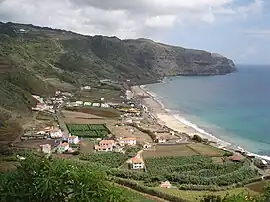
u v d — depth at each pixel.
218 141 128.38
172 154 105.00
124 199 24.56
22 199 22.47
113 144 110.44
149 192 72.44
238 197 30.89
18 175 23.72
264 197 40.97
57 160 24.75
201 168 93.62
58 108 170.25
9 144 105.38
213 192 76.94
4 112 128.38
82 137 122.06
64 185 22.56
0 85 159.38
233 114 187.50
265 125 159.88
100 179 23.73
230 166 94.69
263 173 92.81
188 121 166.00
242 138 135.25
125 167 93.44
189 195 72.81
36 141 113.38
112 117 157.75
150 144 115.12
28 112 148.25
